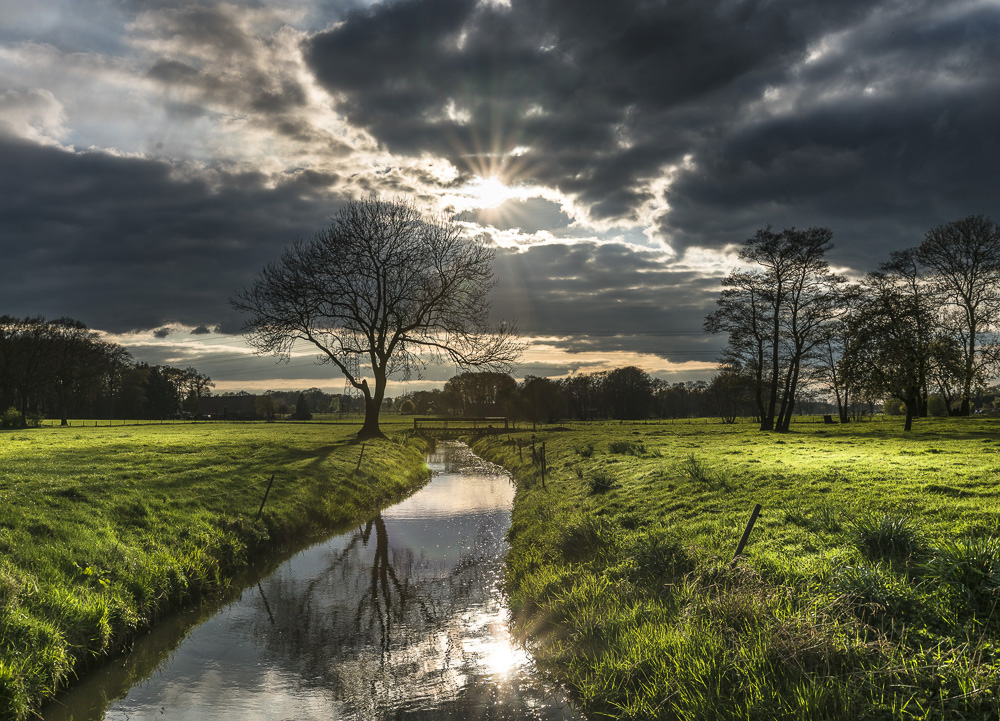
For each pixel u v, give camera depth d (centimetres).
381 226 4634
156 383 13262
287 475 2205
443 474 3462
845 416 6981
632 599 859
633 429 6216
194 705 715
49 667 723
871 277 6094
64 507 1310
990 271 5503
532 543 1375
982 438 3244
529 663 810
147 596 1005
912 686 537
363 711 689
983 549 727
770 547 1011
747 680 602
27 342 8875
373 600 1123
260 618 1027
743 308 5766
